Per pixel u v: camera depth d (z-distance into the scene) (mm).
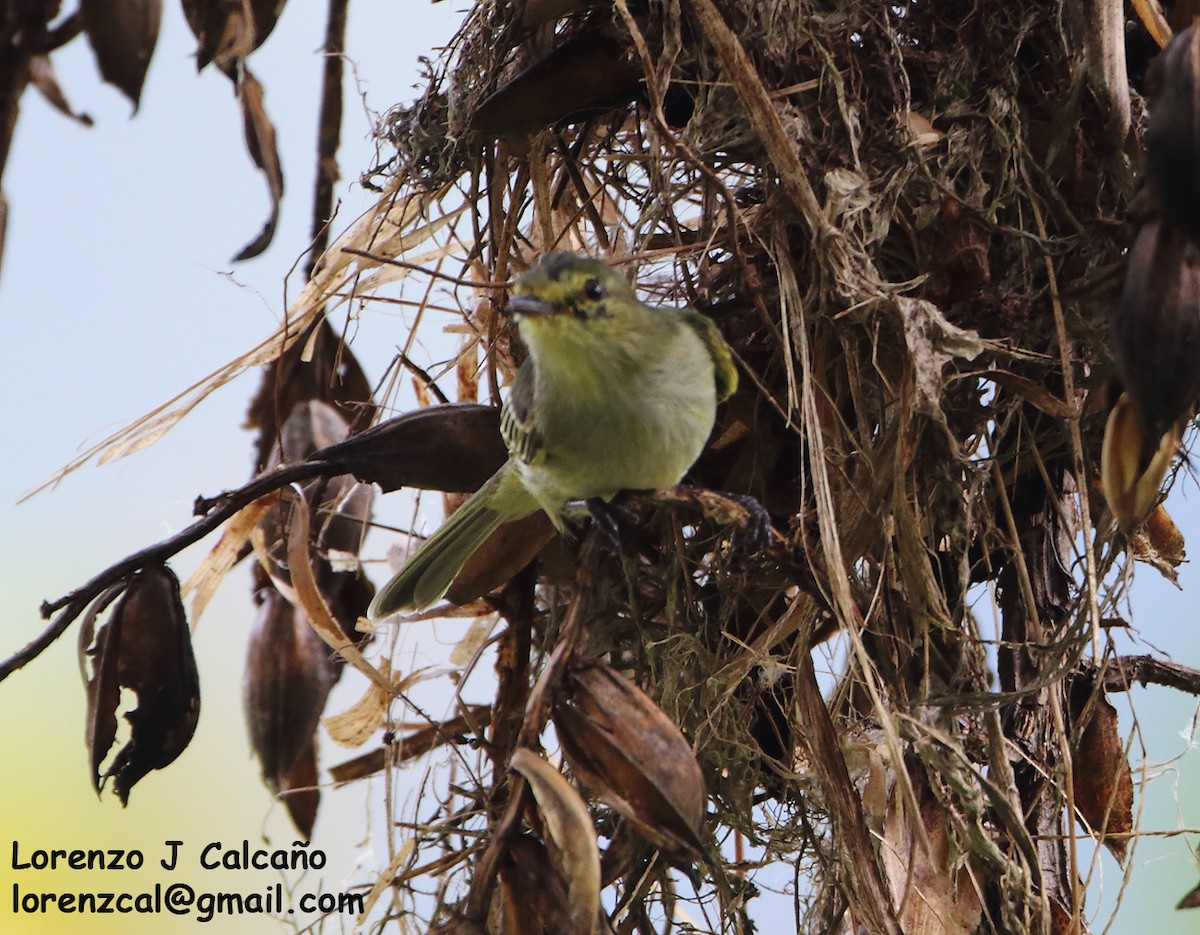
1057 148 6410
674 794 5648
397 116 7902
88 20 4398
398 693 7004
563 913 5539
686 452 6961
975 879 6367
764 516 6355
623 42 6969
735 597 6691
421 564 7242
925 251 6562
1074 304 6301
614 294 6734
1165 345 4605
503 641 7316
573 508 7078
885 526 6297
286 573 7473
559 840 5422
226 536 7469
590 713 5840
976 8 6621
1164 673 7008
